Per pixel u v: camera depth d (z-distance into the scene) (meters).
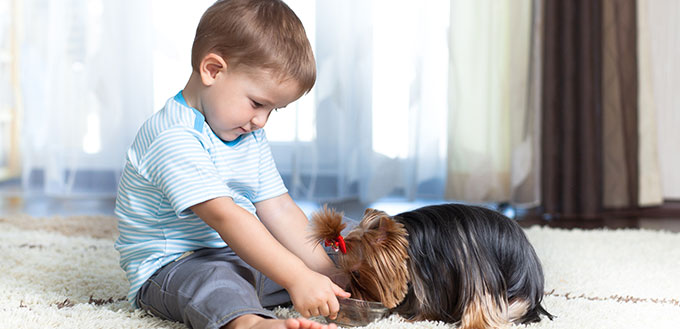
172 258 1.24
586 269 1.66
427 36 3.05
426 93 3.10
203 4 3.11
